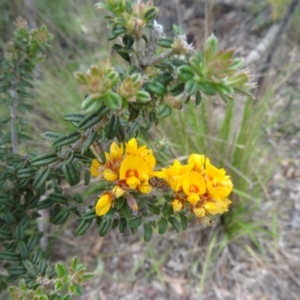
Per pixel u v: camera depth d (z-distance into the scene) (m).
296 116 0.49
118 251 0.40
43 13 0.58
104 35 0.56
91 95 0.14
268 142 0.46
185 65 0.15
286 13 0.48
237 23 0.61
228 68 0.15
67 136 0.18
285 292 0.37
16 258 0.23
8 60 0.27
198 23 0.61
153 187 0.18
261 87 0.47
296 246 0.40
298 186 0.44
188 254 0.39
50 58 0.53
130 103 0.16
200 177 0.16
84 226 0.20
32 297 0.19
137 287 0.38
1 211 0.24
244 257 0.39
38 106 0.47
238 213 0.39
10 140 0.27
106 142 0.19
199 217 0.17
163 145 0.27
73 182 0.20
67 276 0.19
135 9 0.18
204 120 0.40
